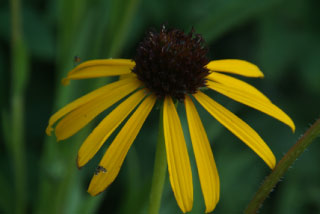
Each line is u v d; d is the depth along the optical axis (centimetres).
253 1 31
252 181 36
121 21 31
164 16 37
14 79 31
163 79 25
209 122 32
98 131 24
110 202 36
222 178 32
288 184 37
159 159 25
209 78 26
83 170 34
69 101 32
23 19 35
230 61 27
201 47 26
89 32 32
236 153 34
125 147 24
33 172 35
